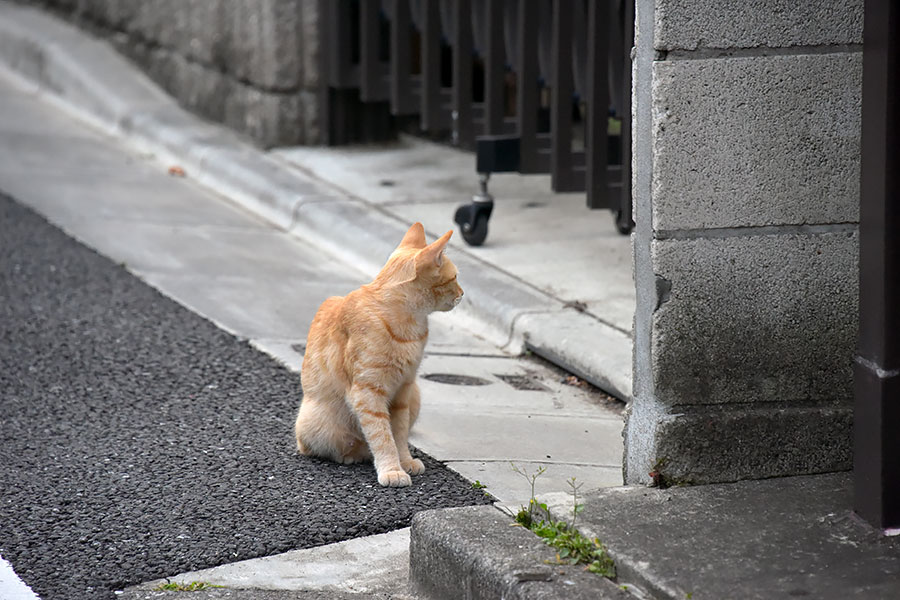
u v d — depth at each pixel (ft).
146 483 29.40
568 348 38.52
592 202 46.32
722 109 24.64
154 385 36.24
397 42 57.11
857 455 23.61
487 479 30.14
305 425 30.78
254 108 64.18
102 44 79.56
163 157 66.08
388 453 29.66
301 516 27.71
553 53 47.01
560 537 23.20
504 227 51.52
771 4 24.34
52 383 36.17
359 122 64.69
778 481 25.91
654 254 25.14
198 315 42.68
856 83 24.93
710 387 25.85
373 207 54.03
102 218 54.44
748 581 21.31
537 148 48.49
